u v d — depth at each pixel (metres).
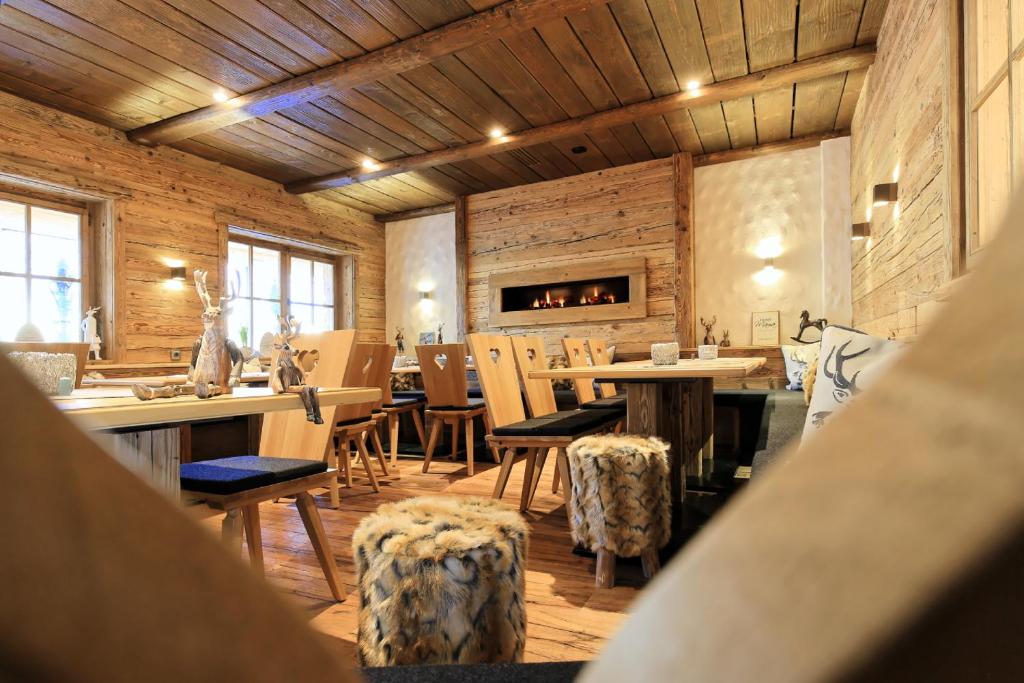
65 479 0.07
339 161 6.49
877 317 4.28
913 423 0.06
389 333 8.80
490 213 7.70
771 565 0.07
